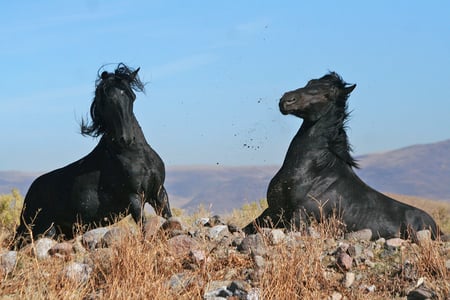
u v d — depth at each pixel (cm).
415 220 1181
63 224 1268
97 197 1232
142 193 1226
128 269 844
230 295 809
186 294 814
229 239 992
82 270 874
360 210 1179
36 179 1295
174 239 944
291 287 817
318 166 1189
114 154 1219
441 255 930
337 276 873
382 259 927
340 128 1212
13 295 819
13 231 1299
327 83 1205
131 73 1224
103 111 1197
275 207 1201
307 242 932
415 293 812
